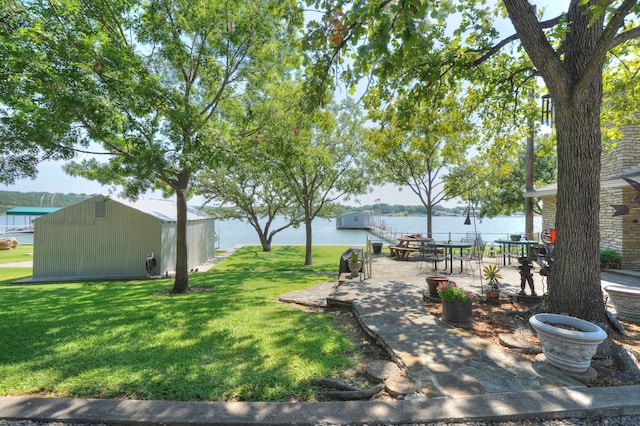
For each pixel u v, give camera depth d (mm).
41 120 6203
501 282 7895
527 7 4297
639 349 3826
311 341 4277
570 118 4449
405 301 6086
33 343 4227
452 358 3480
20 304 7004
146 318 5562
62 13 5758
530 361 3408
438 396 2705
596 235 4469
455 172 15969
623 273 9258
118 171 7473
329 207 20578
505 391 2783
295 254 20234
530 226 14789
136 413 2463
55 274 12656
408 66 6340
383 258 13555
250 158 8844
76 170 9172
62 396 2842
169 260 13711
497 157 11953
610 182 9258
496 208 21891
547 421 2453
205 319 5473
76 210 12898
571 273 4473
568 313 4445
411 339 4059
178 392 2865
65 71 5547
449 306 4844
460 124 8664
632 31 4043
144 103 6461
